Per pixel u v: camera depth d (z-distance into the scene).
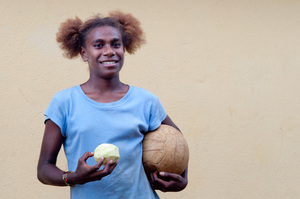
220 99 4.99
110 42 3.08
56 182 2.88
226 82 5.02
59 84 4.61
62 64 4.63
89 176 2.65
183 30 4.95
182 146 3.15
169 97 4.86
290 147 5.12
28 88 4.55
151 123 3.19
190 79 4.93
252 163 5.02
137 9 4.85
